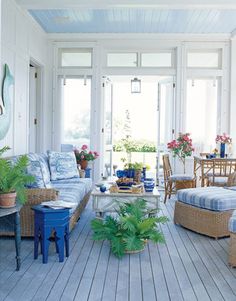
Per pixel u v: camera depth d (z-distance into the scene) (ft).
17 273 10.00
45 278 9.69
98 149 24.30
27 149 19.42
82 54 24.34
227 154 20.51
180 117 24.18
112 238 11.71
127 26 22.07
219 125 24.39
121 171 16.29
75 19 20.63
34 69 23.20
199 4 16.25
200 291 9.02
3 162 10.35
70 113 24.53
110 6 16.63
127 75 24.36
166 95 25.23
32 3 16.79
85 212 17.81
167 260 11.21
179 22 21.12
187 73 24.12
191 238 13.62
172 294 8.84
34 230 11.43
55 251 11.87
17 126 17.60
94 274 10.02
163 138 25.62
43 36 23.00
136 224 12.03
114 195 13.84
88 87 24.43
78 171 19.15
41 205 11.36
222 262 11.07
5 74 15.55
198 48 24.02
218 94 24.47
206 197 13.76
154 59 24.40
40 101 23.29
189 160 24.41
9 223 11.10
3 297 8.57
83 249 12.17
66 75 24.23
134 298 8.60
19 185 10.42
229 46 23.90
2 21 15.29
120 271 10.27
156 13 19.42
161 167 25.90
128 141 38.17
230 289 9.14
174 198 21.77
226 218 13.53
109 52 24.45
